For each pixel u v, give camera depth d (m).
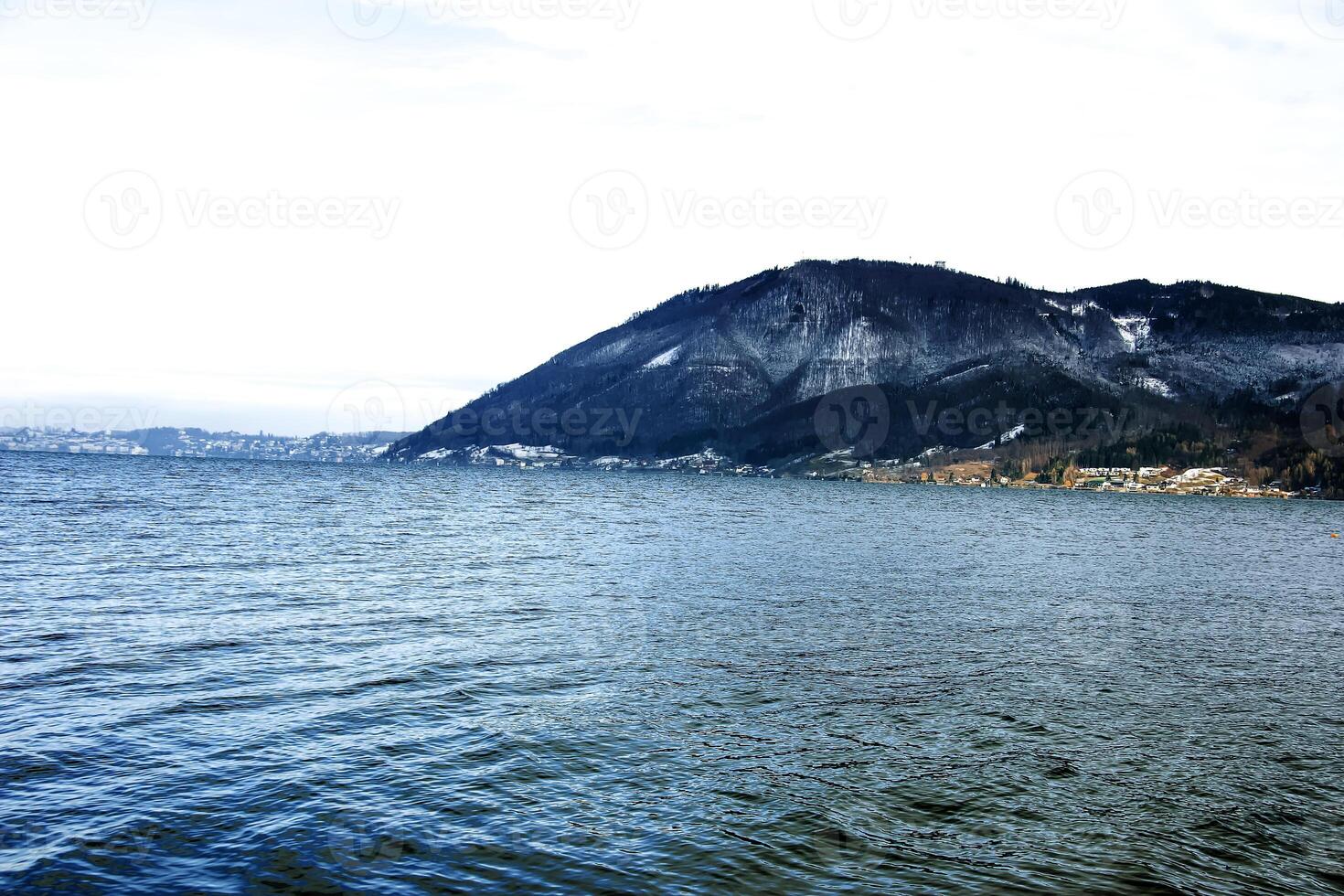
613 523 79.56
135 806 14.49
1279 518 154.00
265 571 39.66
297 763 16.56
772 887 12.74
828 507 133.12
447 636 27.41
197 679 21.69
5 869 12.41
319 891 12.21
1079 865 13.73
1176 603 40.91
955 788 16.48
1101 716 21.23
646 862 13.30
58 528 53.59
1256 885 13.31
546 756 17.31
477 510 91.94
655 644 27.30
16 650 23.67
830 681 23.61
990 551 64.94
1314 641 31.98
